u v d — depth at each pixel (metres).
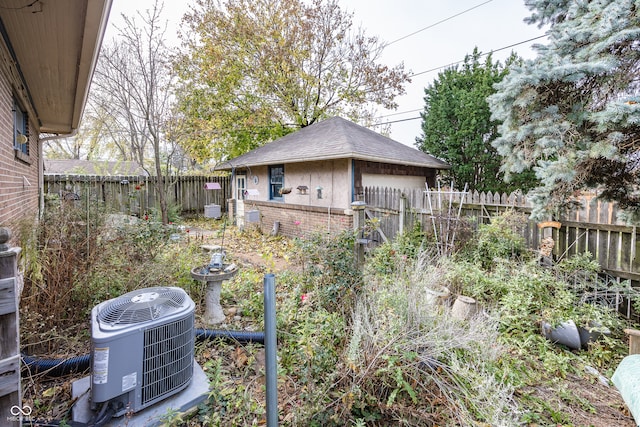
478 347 2.46
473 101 10.55
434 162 8.96
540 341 3.19
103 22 2.66
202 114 13.55
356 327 2.34
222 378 2.34
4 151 3.30
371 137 8.95
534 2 3.89
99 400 1.76
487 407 1.99
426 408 2.05
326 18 13.96
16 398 1.45
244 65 13.62
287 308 3.24
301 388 2.25
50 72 3.95
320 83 14.79
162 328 1.99
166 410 1.96
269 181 9.44
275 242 8.02
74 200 4.07
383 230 6.69
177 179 12.52
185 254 4.80
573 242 4.39
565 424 2.15
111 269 3.34
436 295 3.32
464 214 5.84
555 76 3.14
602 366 2.92
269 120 14.36
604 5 3.15
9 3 2.41
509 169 4.03
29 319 2.51
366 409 2.08
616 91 3.15
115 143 18.27
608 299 3.77
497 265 4.45
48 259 2.93
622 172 3.18
